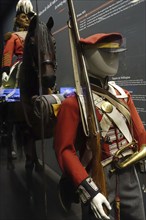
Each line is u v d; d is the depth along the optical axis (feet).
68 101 3.90
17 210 3.80
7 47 5.15
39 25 4.80
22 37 5.26
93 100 3.80
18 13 5.22
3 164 4.39
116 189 4.04
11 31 5.20
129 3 6.12
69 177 3.81
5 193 4.00
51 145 4.13
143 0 5.86
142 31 5.95
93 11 6.78
